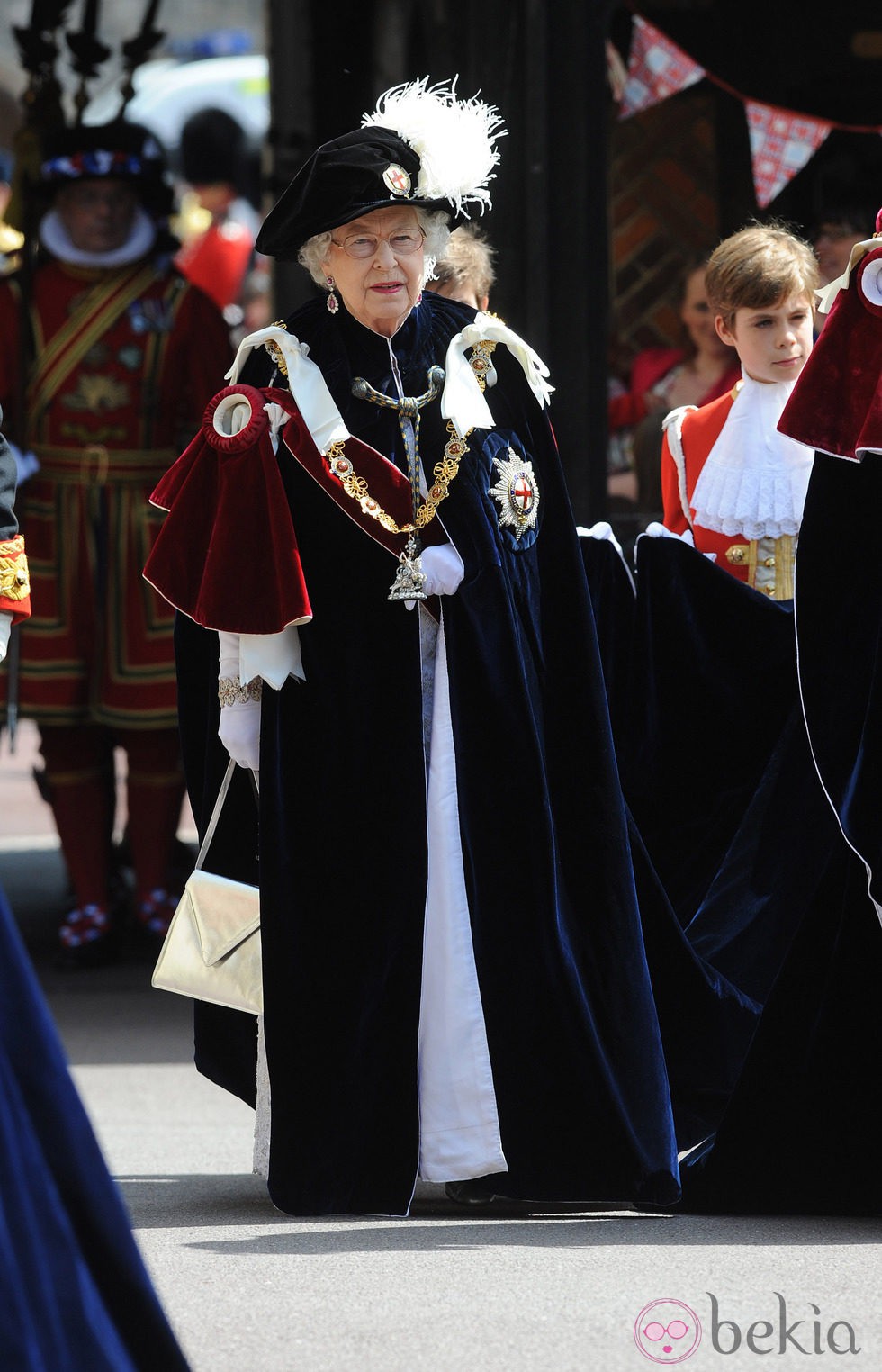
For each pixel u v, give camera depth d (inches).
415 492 628.7
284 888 621.9
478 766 627.2
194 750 673.6
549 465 656.4
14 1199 387.5
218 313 1204.5
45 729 1194.6
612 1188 611.2
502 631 631.2
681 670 721.0
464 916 622.5
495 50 1068.5
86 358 1175.6
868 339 626.8
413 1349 491.5
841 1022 622.8
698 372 1140.5
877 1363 482.9
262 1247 588.4
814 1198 627.2
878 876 607.8
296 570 611.5
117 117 1207.6
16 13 2832.2
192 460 633.0
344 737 625.3
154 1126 826.2
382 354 634.8
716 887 697.6
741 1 1153.4
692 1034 672.4
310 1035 618.2
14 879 1512.1
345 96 1493.6
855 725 628.4
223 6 3063.5
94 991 1139.9
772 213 1167.0
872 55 1159.0
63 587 1171.9
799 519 731.4
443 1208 649.6
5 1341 377.4
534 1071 616.7
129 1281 401.4
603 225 1076.5
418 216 626.5
